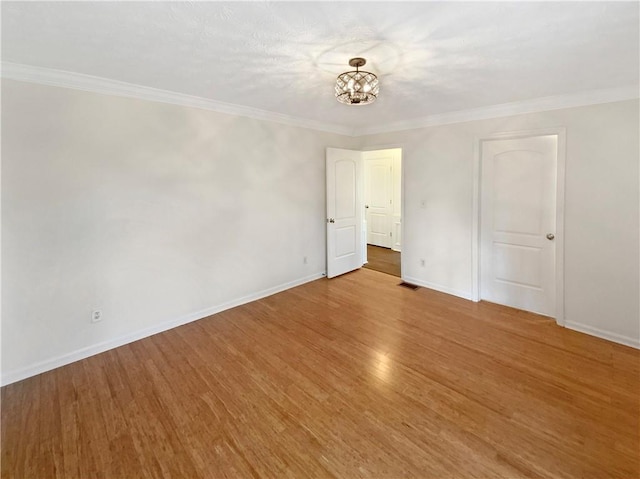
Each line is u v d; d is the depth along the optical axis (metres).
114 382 2.35
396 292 4.13
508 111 3.25
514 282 3.55
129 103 2.76
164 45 1.96
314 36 1.83
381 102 3.23
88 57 2.14
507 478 1.55
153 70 2.38
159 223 3.04
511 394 2.14
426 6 1.51
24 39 1.87
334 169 4.58
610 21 1.64
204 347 2.83
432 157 3.99
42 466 1.66
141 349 2.81
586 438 1.77
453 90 2.80
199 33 1.80
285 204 4.13
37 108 2.35
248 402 2.12
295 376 2.39
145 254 2.98
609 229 2.78
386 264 5.52
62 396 2.20
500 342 2.84
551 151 3.14
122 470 1.63
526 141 3.29
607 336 2.85
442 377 2.35
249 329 3.16
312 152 4.37
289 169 4.12
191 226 3.26
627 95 2.60
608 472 1.56
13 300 2.35
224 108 3.36
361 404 2.08
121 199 2.79
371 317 3.40
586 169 2.85
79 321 2.65
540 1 1.47
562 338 2.89
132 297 2.93
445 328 3.12
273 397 2.17
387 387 2.25
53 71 2.35
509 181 3.46
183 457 1.71
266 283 4.02
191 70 2.38
